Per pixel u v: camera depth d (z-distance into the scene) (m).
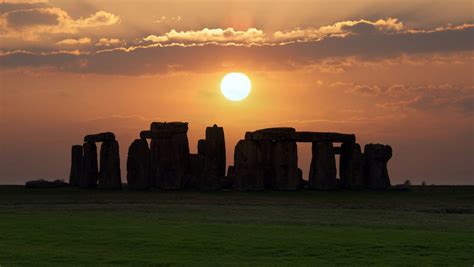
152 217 75.31
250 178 129.88
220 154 138.00
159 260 44.69
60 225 60.09
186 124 137.12
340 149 138.12
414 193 127.69
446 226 69.56
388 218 80.12
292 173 131.00
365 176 138.00
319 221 74.12
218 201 107.62
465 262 45.28
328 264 44.31
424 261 45.44
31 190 130.25
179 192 126.31
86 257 45.38
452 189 140.25
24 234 54.22
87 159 140.12
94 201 107.31
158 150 134.25
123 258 45.12
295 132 133.12
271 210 91.69
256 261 44.97
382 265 44.19
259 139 133.00
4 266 42.38
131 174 133.25
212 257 46.06
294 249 49.00
